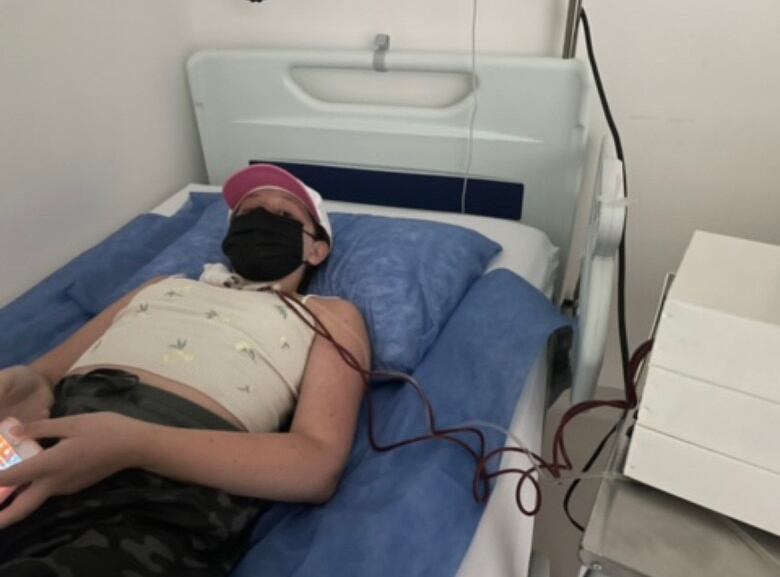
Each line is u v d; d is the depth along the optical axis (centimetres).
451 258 132
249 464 90
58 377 116
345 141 167
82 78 155
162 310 116
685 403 70
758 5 127
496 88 147
